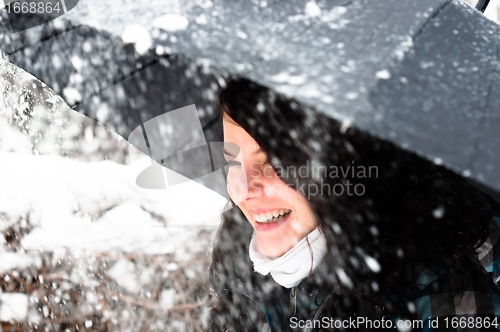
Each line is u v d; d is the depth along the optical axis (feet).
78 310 8.98
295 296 3.94
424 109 2.72
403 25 3.08
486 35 3.28
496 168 2.67
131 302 8.87
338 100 2.63
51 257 9.16
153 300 8.75
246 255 4.64
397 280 3.46
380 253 3.51
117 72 3.75
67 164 9.48
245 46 2.92
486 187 2.62
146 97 3.84
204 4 3.17
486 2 5.50
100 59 3.67
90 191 9.21
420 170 3.54
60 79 3.93
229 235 4.67
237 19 3.10
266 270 3.88
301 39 2.96
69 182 9.22
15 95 9.89
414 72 2.85
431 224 3.54
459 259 3.49
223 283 4.70
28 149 10.00
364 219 3.49
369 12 3.14
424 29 3.08
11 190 9.19
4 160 9.56
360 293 3.51
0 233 9.19
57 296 9.10
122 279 8.91
